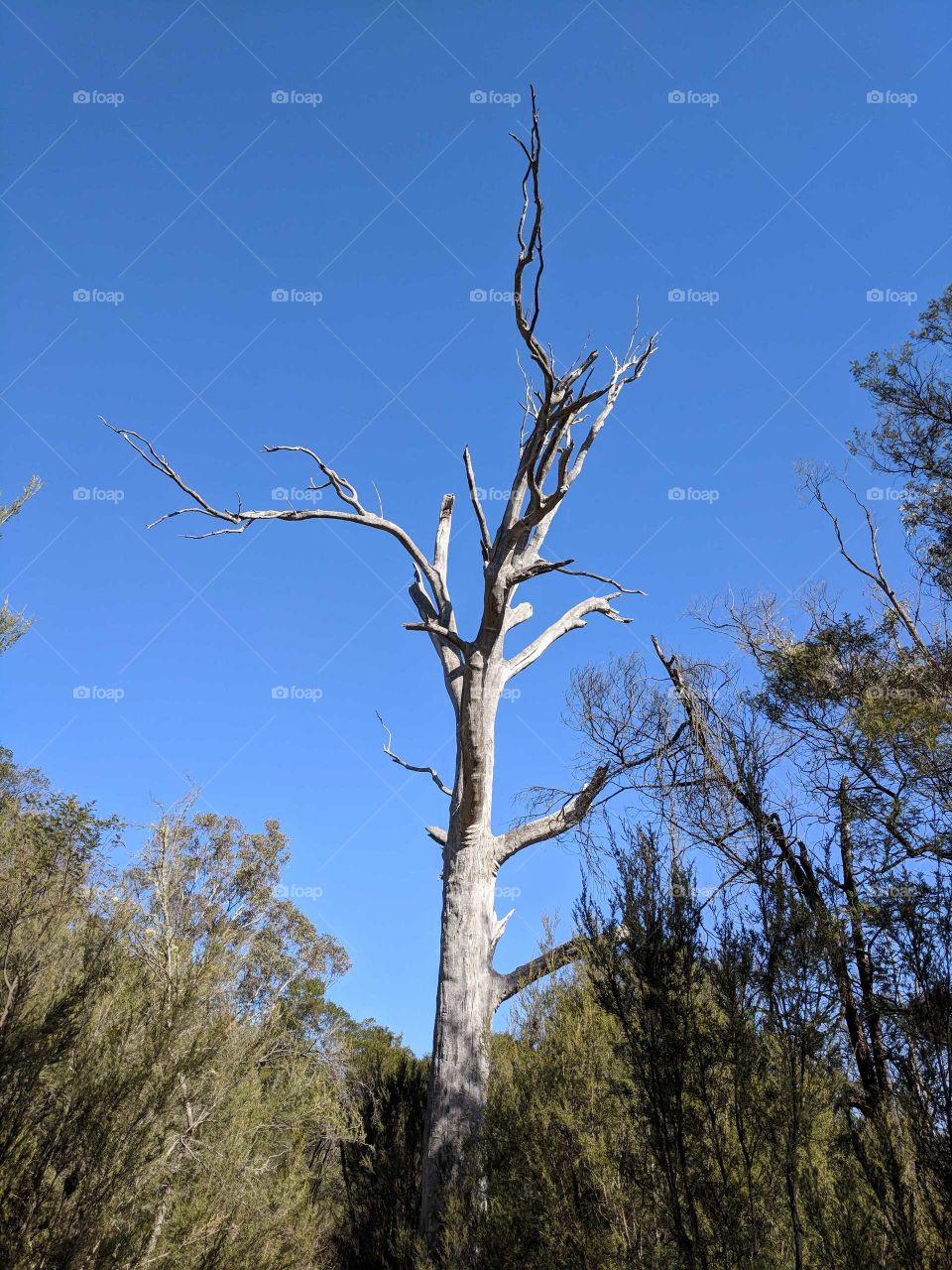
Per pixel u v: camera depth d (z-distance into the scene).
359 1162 13.34
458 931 12.84
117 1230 5.48
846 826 8.87
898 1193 4.64
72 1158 5.36
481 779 13.15
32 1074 5.17
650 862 6.14
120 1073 5.73
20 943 5.74
